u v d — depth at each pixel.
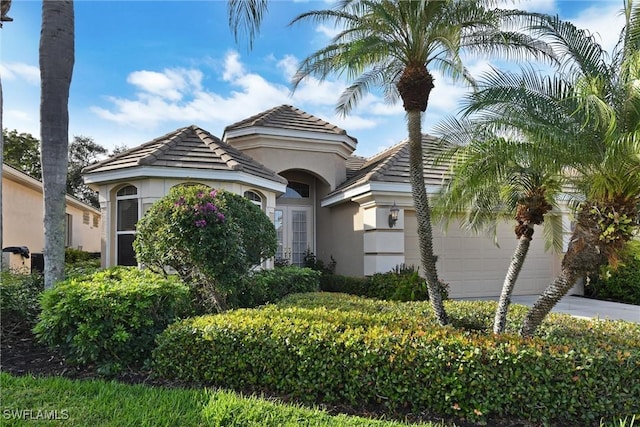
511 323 7.89
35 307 7.45
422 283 11.84
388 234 14.02
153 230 8.23
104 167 12.42
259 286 9.84
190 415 4.34
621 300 14.80
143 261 8.56
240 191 12.95
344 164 18.80
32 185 17.00
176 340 5.75
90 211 26.69
